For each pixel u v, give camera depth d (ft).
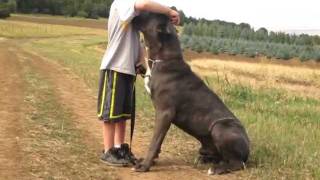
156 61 14.80
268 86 46.06
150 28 14.57
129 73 14.85
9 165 13.87
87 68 48.83
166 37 14.67
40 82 33.58
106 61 14.83
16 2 307.99
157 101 14.88
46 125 19.10
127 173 14.49
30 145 15.92
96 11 325.42
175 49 14.79
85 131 18.99
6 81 32.58
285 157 16.19
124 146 15.21
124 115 15.12
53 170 13.82
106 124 15.08
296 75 74.33
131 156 15.34
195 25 184.96
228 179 14.34
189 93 14.89
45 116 20.90
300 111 29.78
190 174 14.69
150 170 14.85
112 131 15.14
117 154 15.05
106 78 14.90
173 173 14.71
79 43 157.99
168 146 17.62
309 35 181.47
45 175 13.38
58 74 41.19
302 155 16.60
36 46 113.80
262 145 17.48
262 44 147.95
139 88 32.35
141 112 23.73
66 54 80.94
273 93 38.06
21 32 196.03
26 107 22.61
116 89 14.83
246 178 14.40
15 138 16.62
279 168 15.23
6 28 203.82
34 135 17.28
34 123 19.20
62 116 21.40
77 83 35.04
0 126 18.21
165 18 14.66
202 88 15.14
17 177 13.06
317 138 20.36
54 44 135.85
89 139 17.76
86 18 316.60
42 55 73.15
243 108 28.09
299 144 18.56
